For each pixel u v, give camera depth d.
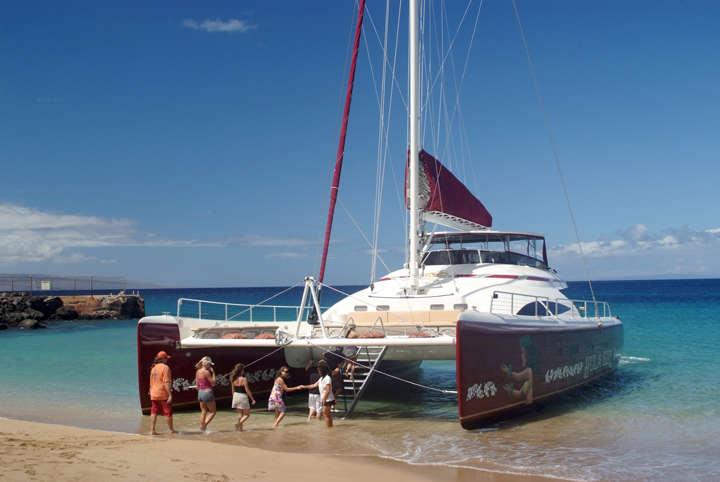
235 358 11.03
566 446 7.61
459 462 6.77
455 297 10.66
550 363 9.97
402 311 9.95
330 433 8.47
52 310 40.31
